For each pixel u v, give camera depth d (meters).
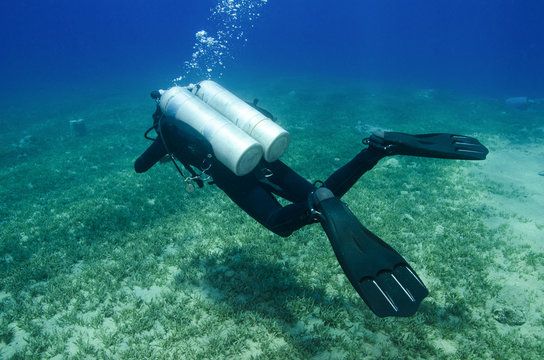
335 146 14.09
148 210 8.12
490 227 7.49
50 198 9.45
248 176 3.05
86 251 6.42
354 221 2.18
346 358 4.05
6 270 5.99
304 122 20.19
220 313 4.70
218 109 3.37
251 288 5.23
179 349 4.21
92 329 4.64
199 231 7.15
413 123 19.98
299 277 5.55
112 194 9.26
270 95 30.89
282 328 4.45
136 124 21.38
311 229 7.00
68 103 34.34
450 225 7.44
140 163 3.54
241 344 4.24
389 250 2.17
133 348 4.21
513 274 5.87
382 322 4.58
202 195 8.85
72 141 17.50
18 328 4.70
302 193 2.89
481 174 11.05
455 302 5.07
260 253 6.16
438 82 51.47
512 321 4.71
